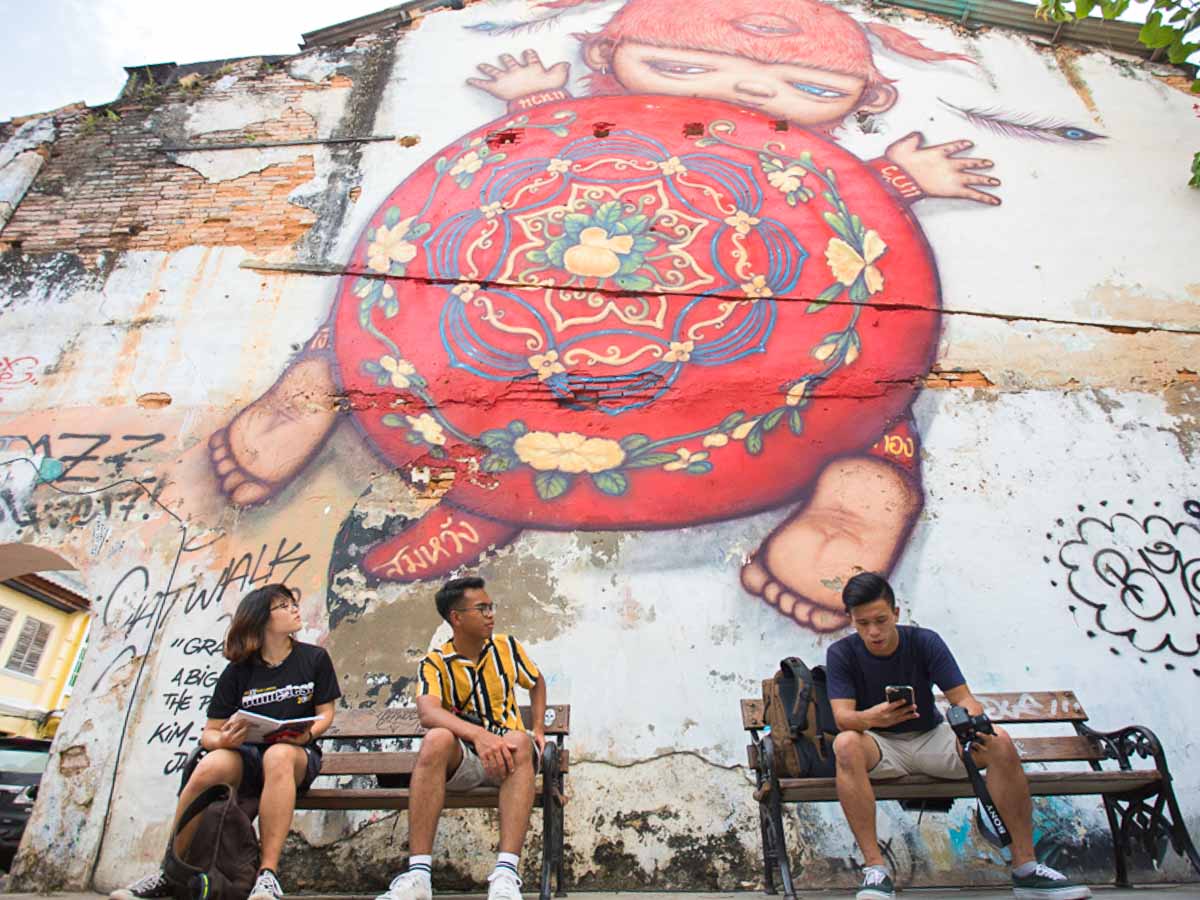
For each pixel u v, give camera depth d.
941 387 6.07
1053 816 4.61
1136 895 3.49
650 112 7.59
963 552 5.43
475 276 6.68
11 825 8.48
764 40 8.12
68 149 7.89
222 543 5.68
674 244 6.75
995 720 4.39
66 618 18.73
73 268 7.03
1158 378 6.13
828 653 3.78
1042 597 5.29
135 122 8.01
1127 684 5.02
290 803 3.26
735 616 5.25
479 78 7.98
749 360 6.20
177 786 4.91
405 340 6.43
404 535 5.64
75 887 4.66
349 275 6.79
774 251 6.70
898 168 7.21
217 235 7.12
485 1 8.54
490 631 3.80
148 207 7.37
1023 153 7.35
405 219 7.07
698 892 4.35
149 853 4.72
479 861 4.54
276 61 8.34
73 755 5.05
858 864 4.46
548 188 7.11
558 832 4.06
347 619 5.38
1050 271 6.63
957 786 3.63
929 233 6.81
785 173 7.14
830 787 3.63
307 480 5.88
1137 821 4.11
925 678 3.71
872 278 6.55
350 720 4.36
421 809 3.28
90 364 6.51
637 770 4.80
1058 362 6.19
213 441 6.09
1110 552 5.44
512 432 6.00
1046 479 5.70
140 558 5.66
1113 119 7.62
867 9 8.40
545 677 5.10
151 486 5.93
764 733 4.87
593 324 6.41
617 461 5.84
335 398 6.21
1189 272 6.64
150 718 5.12
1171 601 5.27
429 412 6.11
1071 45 8.19
